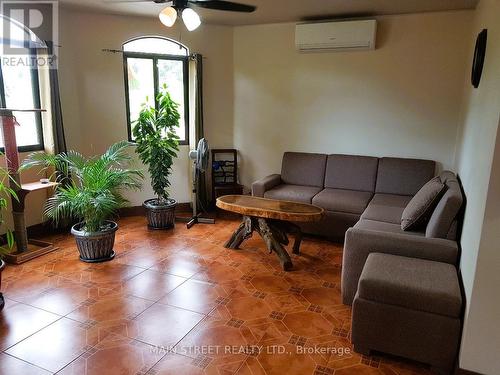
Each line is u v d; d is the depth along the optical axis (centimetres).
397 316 205
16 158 329
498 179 168
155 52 464
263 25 470
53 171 396
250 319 252
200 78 472
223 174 511
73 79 425
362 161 437
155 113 422
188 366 206
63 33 407
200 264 338
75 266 330
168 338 230
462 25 387
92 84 436
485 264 175
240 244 386
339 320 253
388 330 209
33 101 391
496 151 167
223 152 504
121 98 454
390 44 418
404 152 436
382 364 212
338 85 451
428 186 309
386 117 437
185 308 264
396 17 409
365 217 336
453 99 405
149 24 447
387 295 206
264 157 506
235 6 304
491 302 178
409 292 201
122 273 318
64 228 418
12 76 369
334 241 403
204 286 297
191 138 497
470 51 368
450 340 197
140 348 220
